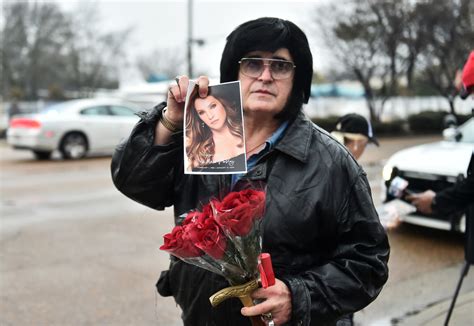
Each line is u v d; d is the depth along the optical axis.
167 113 1.72
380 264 1.60
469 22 17.95
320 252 1.70
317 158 1.66
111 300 4.30
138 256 5.48
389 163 6.17
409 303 4.23
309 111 26.50
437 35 18.62
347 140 3.29
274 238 1.60
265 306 1.45
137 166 1.76
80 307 4.15
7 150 16.89
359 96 29.30
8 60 31.77
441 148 6.46
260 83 1.70
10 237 6.20
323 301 1.53
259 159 1.69
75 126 13.73
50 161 13.55
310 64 1.76
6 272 4.94
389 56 21.11
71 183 10.23
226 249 1.41
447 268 5.08
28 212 7.61
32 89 32.91
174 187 1.86
